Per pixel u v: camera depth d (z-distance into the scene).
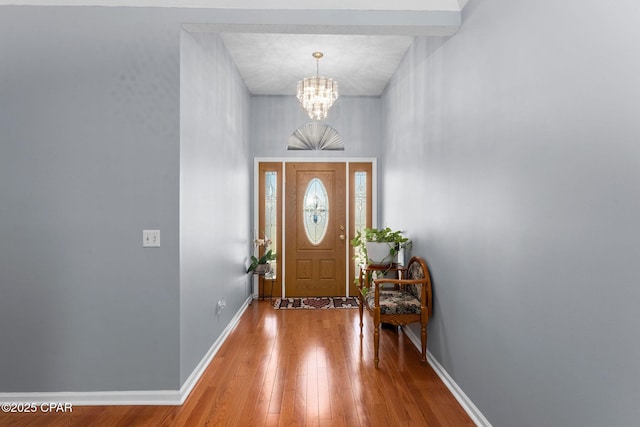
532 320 1.76
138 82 2.58
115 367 2.57
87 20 2.58
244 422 2.30
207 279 3.21
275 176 5.66
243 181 4.91
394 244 3.83
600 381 1.35
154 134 2.58
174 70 2.59
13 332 2.56
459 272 2.62
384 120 5.31
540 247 1.70
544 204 1.67
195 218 2.91
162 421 2.32
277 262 5.67
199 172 3.01
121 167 2.58
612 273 1.29
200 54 3.03
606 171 1.32
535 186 1.74
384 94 5.30
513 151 1.93
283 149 5.62
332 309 4.96
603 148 1.33
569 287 1.51
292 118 5.61
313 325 4.25
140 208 2.58
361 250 4.75
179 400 2.55
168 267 2.58
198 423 2.30
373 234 3.99
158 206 2.58
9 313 2.56
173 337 2.58
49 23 2.57
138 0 2.59
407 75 4.02
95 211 2.57
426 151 3.35
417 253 3.61
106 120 2.58
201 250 3.05
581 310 1.45
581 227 1.44
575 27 1.46
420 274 3.27
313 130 5.63
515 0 1.90
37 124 2.56
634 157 1.20
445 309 2.88
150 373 2.57
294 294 5.69
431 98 3.21
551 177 1.62
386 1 2.62
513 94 1.92
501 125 2.04
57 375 2.56
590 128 1.39
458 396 2.59
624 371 1.25
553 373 1.62
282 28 2.68
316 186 5.69
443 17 2.62
